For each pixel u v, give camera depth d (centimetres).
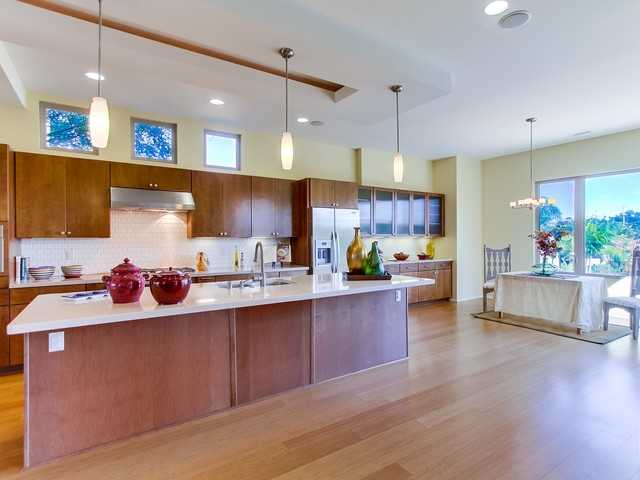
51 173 370
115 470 190
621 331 453
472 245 705
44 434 196
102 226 395
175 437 220
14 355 326
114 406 216
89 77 342
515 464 191
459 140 572
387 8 236
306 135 543
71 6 203
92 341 209
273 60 265
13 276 346
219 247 499
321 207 525
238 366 262
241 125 492
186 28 222
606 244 551
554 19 249
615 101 403
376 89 318
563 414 244
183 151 466
